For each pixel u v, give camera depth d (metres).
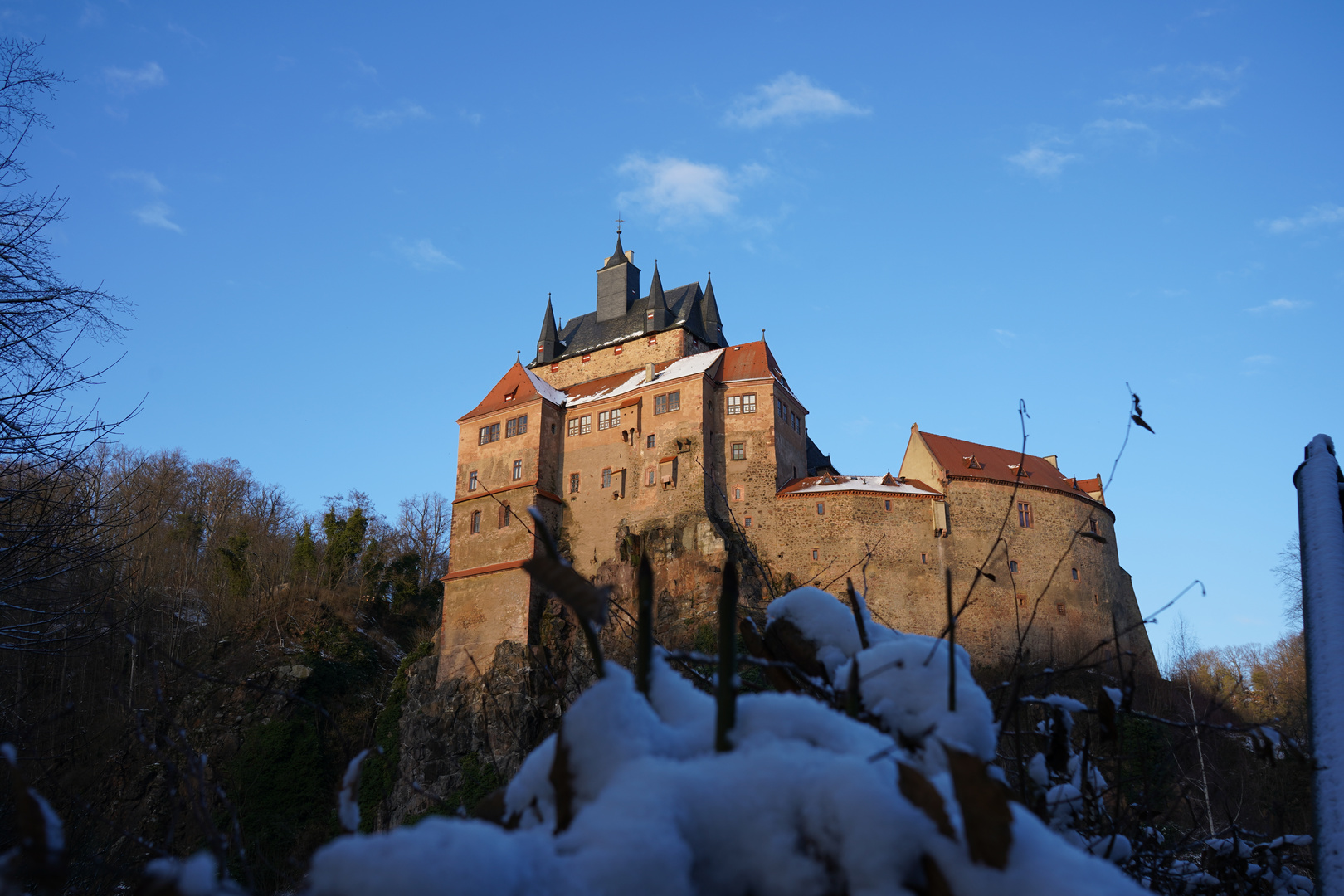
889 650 2.88
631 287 70.00
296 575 65.81
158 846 2.80
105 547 11.94
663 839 1.87
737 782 2.09
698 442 55.97
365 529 71.44
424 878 1.58
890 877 1.95
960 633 50.97
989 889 1.89
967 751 2.08
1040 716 4.77
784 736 2.28
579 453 60.06
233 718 51.72
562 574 2.14
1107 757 4.49
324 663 57.50
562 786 2.15
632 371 64.94
